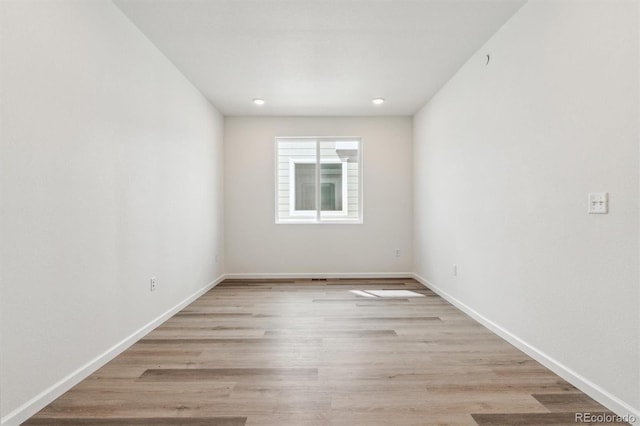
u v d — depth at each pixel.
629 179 1.63
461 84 3.53
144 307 2.85
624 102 1.65
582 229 1.91
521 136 2.48
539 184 2.28
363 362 2.33
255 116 5.34
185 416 1.71
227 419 1.68
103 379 2.09
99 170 2.26
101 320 2.28
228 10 2.54
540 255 2.27
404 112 5.18
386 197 5.39
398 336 2.82
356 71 3.65
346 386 2.00
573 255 1.98
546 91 2.20
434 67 3.55
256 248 5.37
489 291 2.96
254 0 2.42
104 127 2.32
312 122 5.36
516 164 2.54
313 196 5.57
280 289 4.59
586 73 1.88
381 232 5.39
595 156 1.82
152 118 3.00
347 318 3.31
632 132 1.61
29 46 1.71
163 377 2.11
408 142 5.38
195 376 2.13
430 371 2.19
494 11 2.54
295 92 4.29
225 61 3.39
